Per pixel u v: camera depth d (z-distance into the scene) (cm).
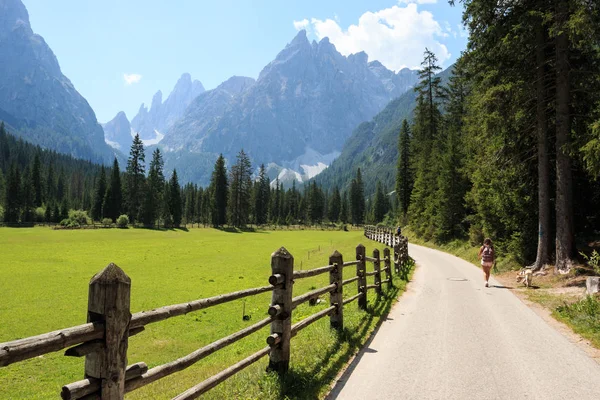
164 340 1404
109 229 9344
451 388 557
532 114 1855
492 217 2441
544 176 1773
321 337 792
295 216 16212
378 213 15225
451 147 4041
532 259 1975
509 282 1627
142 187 10556
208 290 2388
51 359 1270
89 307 286
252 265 3622
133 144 10531
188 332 1502
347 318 969
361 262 1073
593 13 1364
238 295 502
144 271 3216
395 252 1862
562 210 1612
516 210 2067
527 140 1930
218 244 6100
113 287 286
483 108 1873
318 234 9569
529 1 1669
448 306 1141
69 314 1831
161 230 9700
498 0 1691
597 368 637
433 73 5506
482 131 2050
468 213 3850
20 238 6469
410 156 6981
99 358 280
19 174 11694
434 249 3822
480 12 1722
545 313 1049
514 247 2047
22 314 1823
